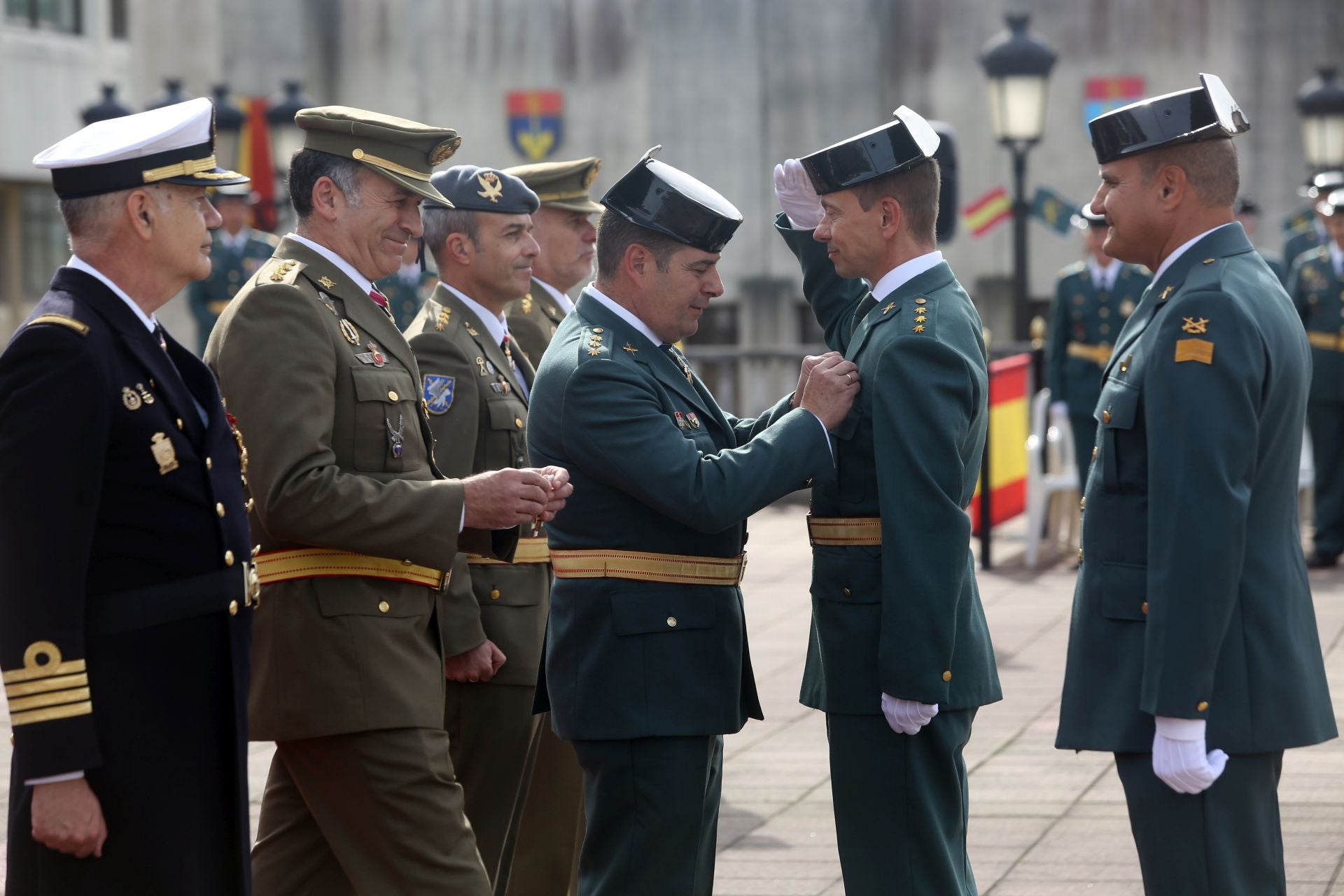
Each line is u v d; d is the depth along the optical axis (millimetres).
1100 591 5160
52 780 4391
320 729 5539
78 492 4449
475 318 6953
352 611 5578
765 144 27078
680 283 5551
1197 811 5012
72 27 34125
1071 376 15352
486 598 6711
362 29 28125
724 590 5590
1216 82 5109
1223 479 4816
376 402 5648
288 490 5352
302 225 5844
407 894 5602
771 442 5344
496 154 27812
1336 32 25328
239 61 28469
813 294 6242
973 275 26531
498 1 27688
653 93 27328
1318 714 5141
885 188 5508
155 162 4707
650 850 5465
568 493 5449
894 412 5277
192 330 27031
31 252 33531
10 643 4391
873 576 5453
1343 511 14719
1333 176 17156
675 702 5449
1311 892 6785
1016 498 16750
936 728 5484
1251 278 5047
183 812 4652
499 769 6723
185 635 4691
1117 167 5203
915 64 26625
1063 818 7926
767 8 27000
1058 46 26016
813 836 7789
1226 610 4848
